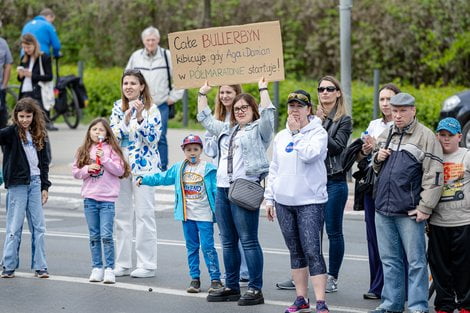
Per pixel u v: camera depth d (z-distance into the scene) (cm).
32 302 1675
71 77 4212
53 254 2102
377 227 1582
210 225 1747
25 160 1823
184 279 1872
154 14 5491
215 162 1809
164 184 1798
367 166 1720
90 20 5706
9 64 3188
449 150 1554
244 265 1842
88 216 1823
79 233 2362
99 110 4750
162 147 2809
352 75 5166
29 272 1912
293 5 5209
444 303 1579
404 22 5050
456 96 3300
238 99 1678
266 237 2316
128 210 1895
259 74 1747
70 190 2959
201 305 1667
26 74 3434
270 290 1788
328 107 1755
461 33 5100
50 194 2895
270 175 1606
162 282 1842
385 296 1592
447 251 1571
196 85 1778
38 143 1845
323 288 1559
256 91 4472
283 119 4359
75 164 1819
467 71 5178
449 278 1573
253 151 1658
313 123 1561
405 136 1551
